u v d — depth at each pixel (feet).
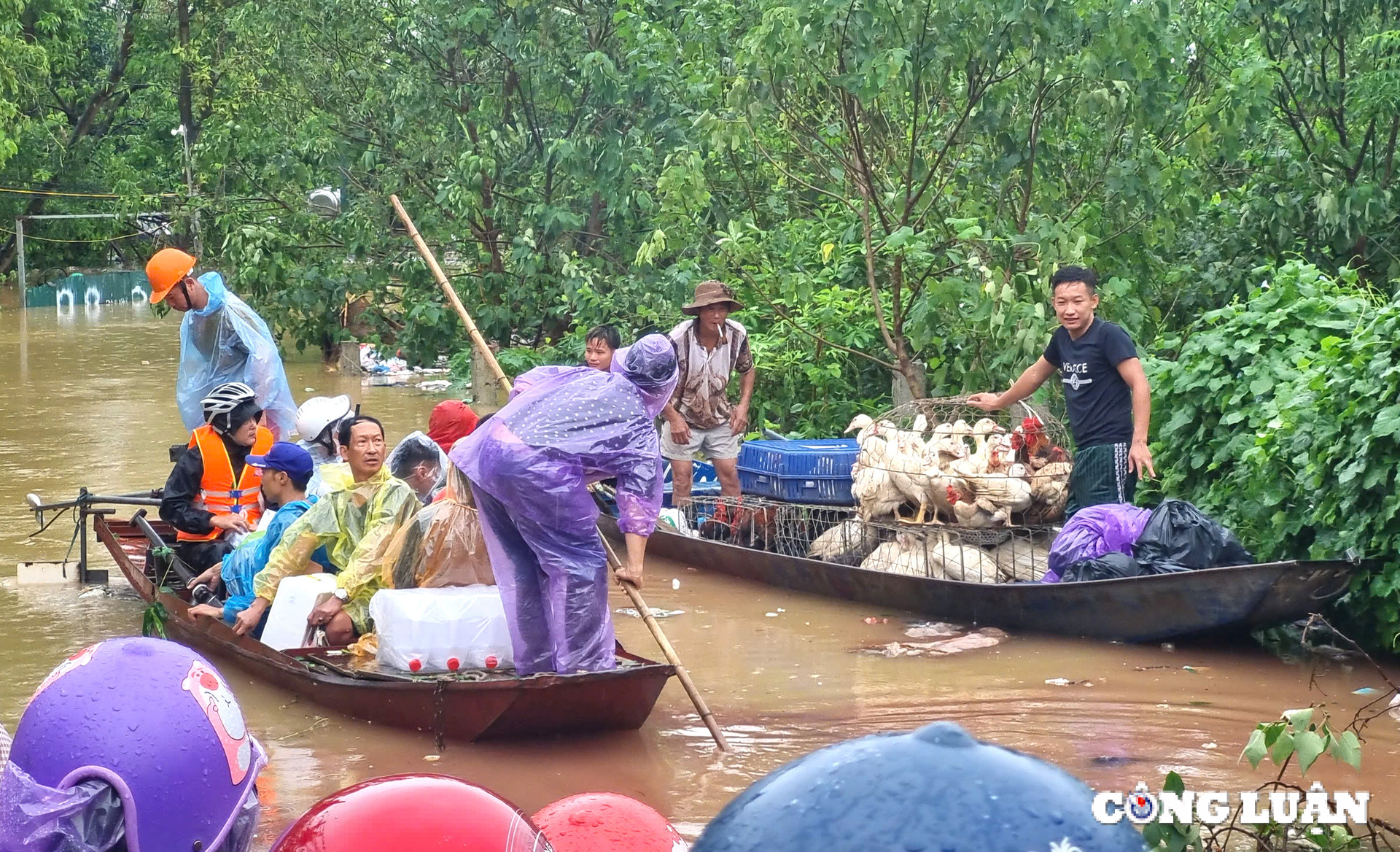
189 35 98.27
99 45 139.54
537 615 19.81
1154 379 27.48
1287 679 21.74
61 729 9.06
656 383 20.77
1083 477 25.49
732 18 46.09
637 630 25.57
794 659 23.45
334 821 6.96
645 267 52.21
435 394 57.72
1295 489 24.21
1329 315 26.05
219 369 30.17
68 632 25.26
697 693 19.67
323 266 60.54
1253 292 28.19
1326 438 23.00
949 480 26.94
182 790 9.05
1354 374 22.80
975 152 36.47
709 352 31.99
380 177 58.85
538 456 19.13
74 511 35.91
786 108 37.40
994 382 34.09
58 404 55.88
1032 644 23.90
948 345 37.27
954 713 20.30
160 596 24.77
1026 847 4.08
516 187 58.49
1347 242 38.70
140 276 133.49
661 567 30.96
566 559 19.52
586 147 52.49
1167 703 20.52
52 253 138.51
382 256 61.57
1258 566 21.61
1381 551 22.35
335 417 27.94
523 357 53.06
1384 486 22.34
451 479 21.25
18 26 93.25
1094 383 25.17
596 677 18.80
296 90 60.59
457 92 58.13
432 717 19.43
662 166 52.80
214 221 66.74
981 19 33.14
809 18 33.94
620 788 17.75
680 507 32.58
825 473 29.99
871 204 39.40
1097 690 21.22
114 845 8.95
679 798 17.34
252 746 9.77
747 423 37.99
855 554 28.58
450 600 20.27
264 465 24.62
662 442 32.91
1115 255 35.68
